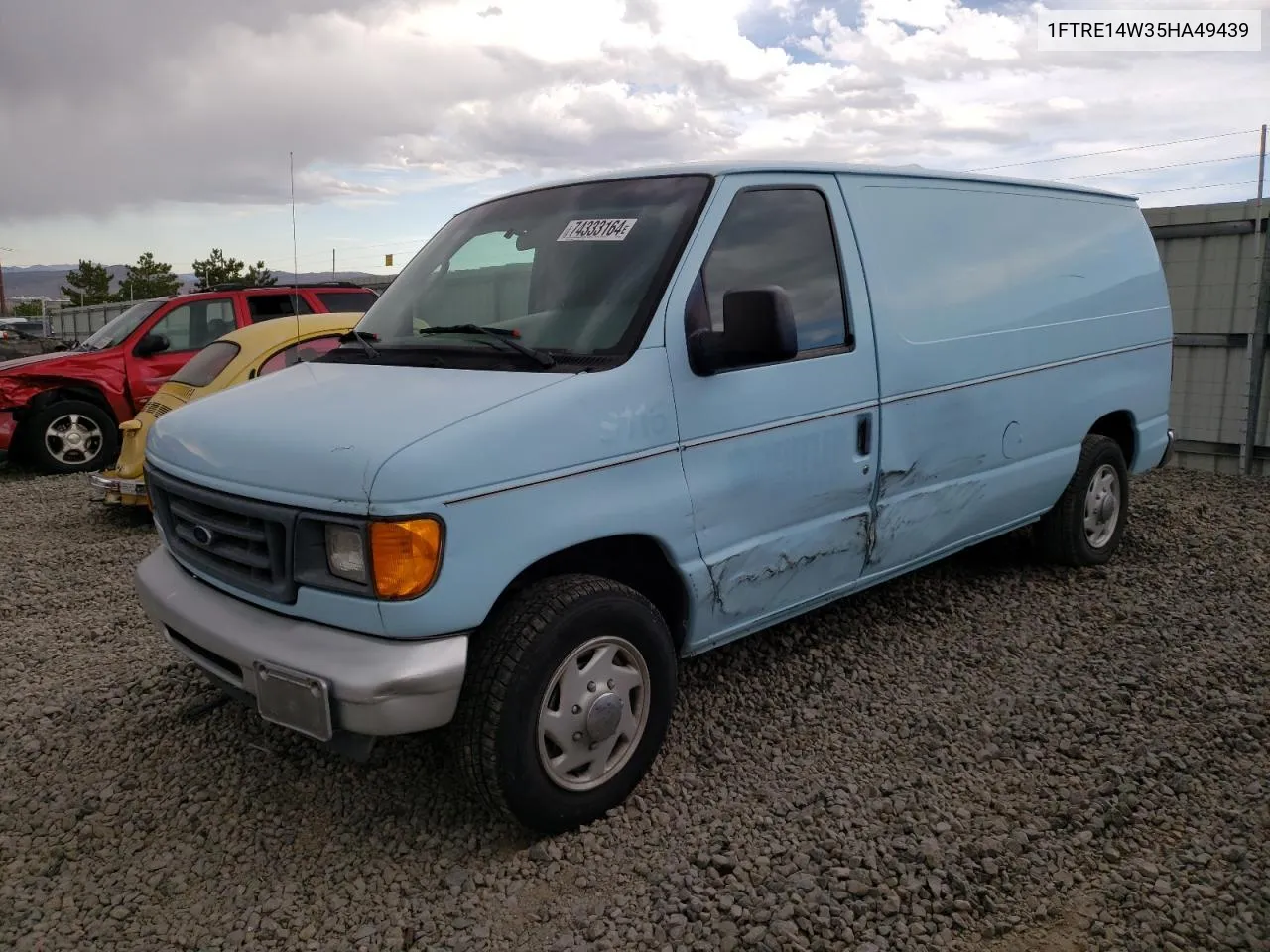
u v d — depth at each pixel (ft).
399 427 9.39
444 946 8.83
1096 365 17.66
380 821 10.78
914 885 9.24
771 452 11.89
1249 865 9.45
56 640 16.65
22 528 25.64
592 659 10.22
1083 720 12.49
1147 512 23.07
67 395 34.86
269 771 11.85
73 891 9.76
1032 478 16.55
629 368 10.50
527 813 9.88
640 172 12.76
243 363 24.12
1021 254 16.15
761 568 12.05
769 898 9.14
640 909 9.19
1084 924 8.81
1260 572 18.19
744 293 10.50
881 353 13.26
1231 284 27.68
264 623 9.84
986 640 15.23
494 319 12.06
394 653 9.07
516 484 9.45
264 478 9.66
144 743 12.59
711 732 12.40
